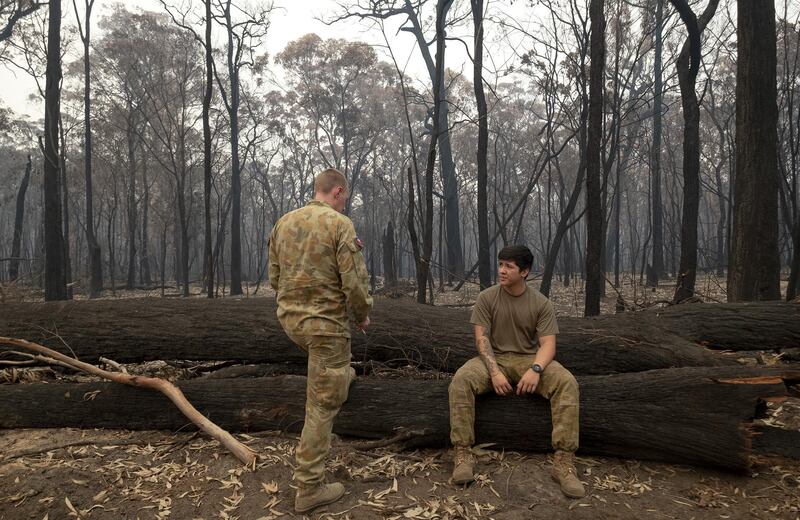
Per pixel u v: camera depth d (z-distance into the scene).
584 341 4.16
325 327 2.80
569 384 3.16
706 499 2.96
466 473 3.01
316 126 37.53
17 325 4.46
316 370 2.83
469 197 35.25
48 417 3.84
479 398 3.44
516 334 3.44
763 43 6.84
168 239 39.22
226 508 2.81
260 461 3.26
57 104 13.43
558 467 3.06
